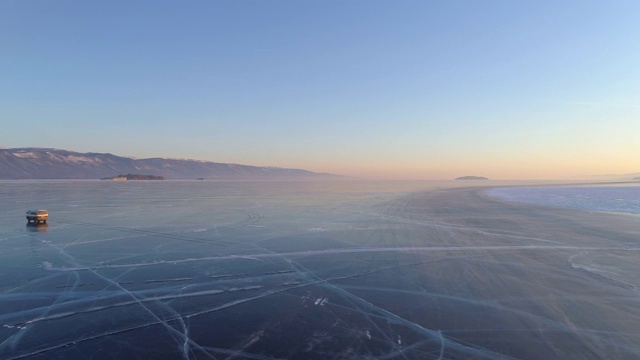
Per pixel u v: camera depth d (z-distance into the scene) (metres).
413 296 10.60
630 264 14.62
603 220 29.81
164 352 7.18
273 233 21.56
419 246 18.05
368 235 21.19
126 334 8.00
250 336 7.89
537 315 9.19
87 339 7.76
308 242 18.83
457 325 8.54
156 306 9.70
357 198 56.41
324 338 7.80
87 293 10.73
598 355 7.11
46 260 14.63
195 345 7.47
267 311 9.36
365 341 7.67
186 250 16.64
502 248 17.70
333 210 36.25
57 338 7.80
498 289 11.28
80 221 26.41
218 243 18.36
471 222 27.91
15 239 19.12
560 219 30.44
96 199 51.00
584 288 11.41
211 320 8.77
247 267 13.73
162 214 31.39
